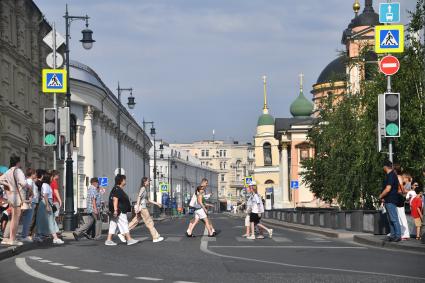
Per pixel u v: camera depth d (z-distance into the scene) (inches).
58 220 1589.6
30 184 956.6
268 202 4335.6
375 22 3408.0
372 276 566.3
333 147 1867.6
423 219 892.6
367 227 1232.2
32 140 2235.5
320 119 2075.5
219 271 617.3
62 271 633.6
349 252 837.2
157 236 1098.1
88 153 3700.8
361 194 1740.9
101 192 1507.1
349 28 3390.7
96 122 3959.2
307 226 1758.1
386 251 849.5
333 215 1496.1
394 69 1047.0
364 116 1491.1
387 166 924.0
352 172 1707.7
